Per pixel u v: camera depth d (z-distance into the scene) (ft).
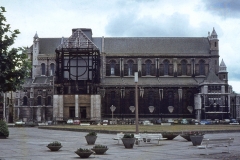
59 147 116.78
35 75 474.08
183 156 102.99
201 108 435.53
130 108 449.48
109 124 399.24
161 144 139.03
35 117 452.76
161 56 474.90
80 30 438.81
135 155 105.40
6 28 82.53
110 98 450.30
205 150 118.01
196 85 451.53
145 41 496.64
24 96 457.27
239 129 231.09
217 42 475.31
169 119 440.04
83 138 179.73
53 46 494.18
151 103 451.53
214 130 216.95
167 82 460.14
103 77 463.01
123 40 497.46
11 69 84.07
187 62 476.13
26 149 122.72
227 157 100.94
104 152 108.47
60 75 424.46
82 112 417.49
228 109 435.53
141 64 474.90
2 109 461.37
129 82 458.50
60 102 413.59
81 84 423.64
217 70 472.44
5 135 179.73
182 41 497.05
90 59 431.84
